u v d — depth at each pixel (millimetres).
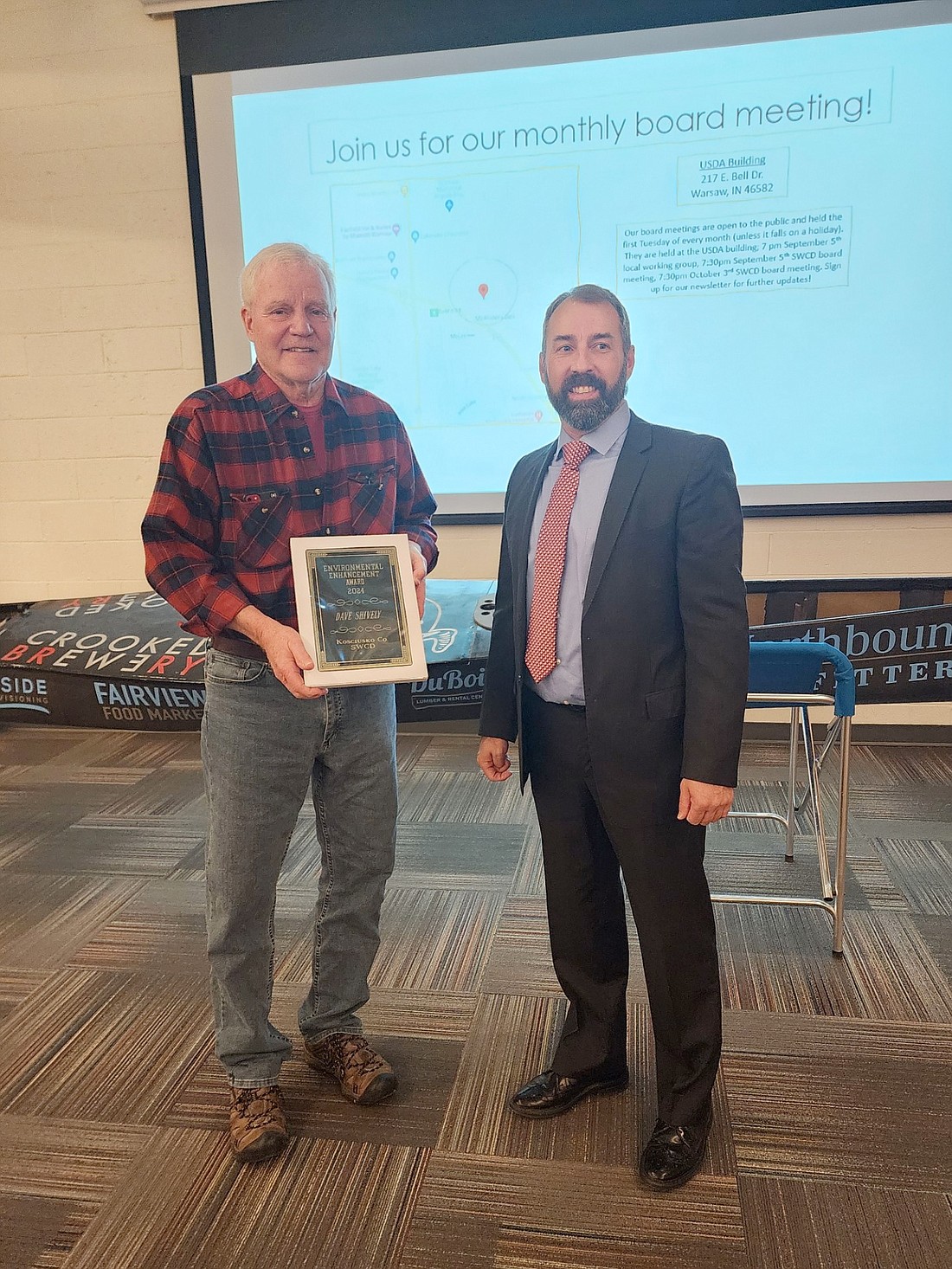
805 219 3205
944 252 3143
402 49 3328
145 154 3566
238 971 1558
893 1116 1632
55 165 3619
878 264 3193
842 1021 1910
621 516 1371
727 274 3289
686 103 3201
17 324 3773
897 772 3297
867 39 3049
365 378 3596
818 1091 1700
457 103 3340
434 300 3500
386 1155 1564
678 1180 1468
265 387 1470
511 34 3258
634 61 3201
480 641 2422
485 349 3506
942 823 2859
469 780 3316
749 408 3371
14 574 4020
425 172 3408
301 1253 1377
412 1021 1934
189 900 2492
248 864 1520
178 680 2402
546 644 1475
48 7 3486
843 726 2092
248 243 3555
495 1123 1633
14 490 3939
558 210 3355
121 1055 1858
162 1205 1475
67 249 3684
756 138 3180
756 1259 1344
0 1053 1873
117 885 2588
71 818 3064
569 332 1381
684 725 1394
